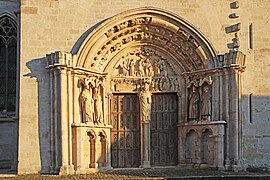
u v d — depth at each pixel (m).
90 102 32.00
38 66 31.33
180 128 34.72
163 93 35.12
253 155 33.12
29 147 30.69
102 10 32.47
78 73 31.53
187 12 33.62
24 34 31.33
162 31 33.94
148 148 34.06
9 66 37.28
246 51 33.88
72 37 31.89
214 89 33.38
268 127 33.50
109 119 34.00
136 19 32.91
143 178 27.66
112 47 33.66
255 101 33.56
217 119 32.97
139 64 34.84
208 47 33.38
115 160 34.19
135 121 34.81
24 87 31.09
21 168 30.52
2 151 35.22
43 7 31.67
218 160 32.44
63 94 30.61
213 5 33.94
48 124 30.92
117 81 34.44
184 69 34.88
